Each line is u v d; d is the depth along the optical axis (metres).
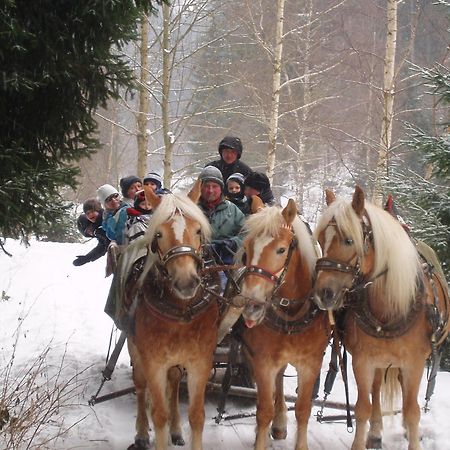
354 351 4.80
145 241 4.68
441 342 5.25
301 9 21.09
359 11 21.42
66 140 6.08
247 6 17.84
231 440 5.45
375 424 5.30
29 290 11.45
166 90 16.30
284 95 21.70
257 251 4.40
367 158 18.27
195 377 4.77
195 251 4.41
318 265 4.53
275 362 4.74
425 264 5.18
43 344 8.12
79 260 7.69
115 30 5.81
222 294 5.09
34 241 16.61
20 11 5.24
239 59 20.81
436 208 7.71
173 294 4.59
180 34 17.72
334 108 23.58
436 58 21.52
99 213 8.10
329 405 5.83
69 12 5.45
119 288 5.49
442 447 5.12
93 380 6.86
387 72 14.06
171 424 5.38
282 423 5.46
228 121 22.70
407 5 24.02
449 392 6.43
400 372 5.28
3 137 5.50
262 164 22.80
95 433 5.45
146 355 4.70
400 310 4.56
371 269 4.63
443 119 19.17
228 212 5.81
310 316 4.69
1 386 6.12
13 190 5.10
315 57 21.48
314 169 25.70
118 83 6.09
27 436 5.05
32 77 5.30
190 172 20.12
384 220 4.66
